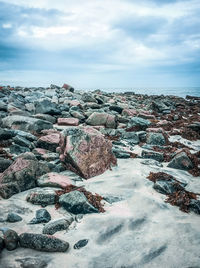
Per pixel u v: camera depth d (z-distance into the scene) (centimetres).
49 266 129
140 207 197
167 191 224
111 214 185
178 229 167
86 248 147
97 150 275
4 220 169
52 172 248
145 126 514
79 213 187
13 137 357
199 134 569
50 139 337
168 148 395
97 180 250
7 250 140
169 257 138
